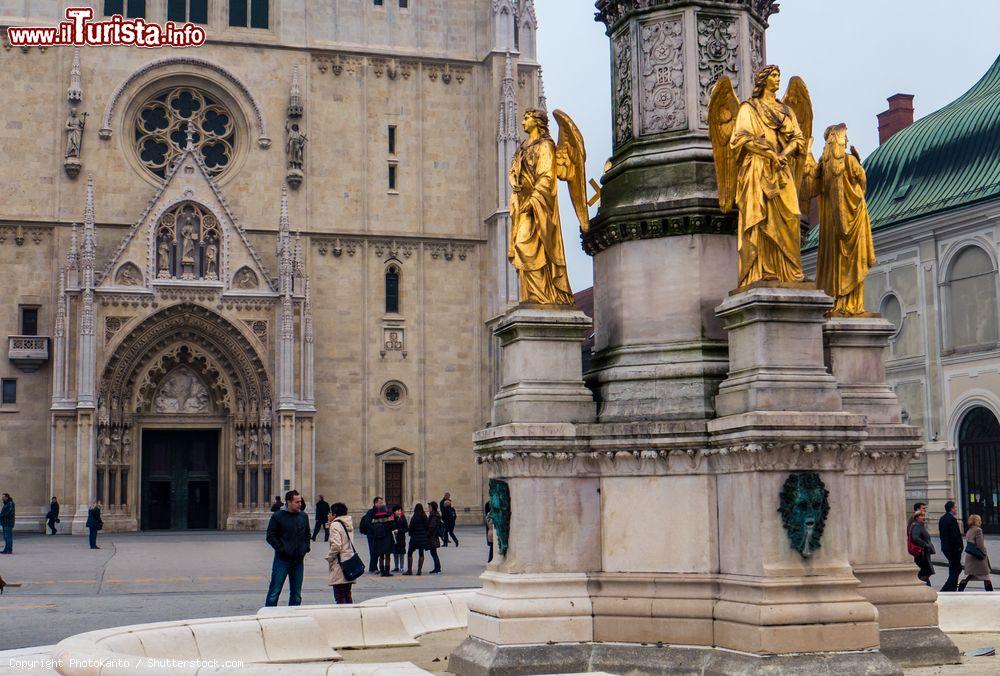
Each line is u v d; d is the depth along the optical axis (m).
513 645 11.45
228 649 12.94
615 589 11.72
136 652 11.85
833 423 10.87
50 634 19.25
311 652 13.46
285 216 61.25
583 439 11.89
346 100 64.50
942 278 50.16
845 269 13.59
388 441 63.06
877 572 12.82
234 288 60.38
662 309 12.56
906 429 13.11
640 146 13.12
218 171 62.88
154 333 59.44
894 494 13.09
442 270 64.81
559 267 12.41
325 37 64.69
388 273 64.25
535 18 65.69
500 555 12.16
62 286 58.16
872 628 10.73
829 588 10.74
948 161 52.38
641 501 11.76
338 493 62.00
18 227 59.56
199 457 61.97
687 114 12.95
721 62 13.12
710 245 12.51
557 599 11.64
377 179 64.50
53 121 60.72
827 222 13.64
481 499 63.84
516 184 12.60
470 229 65.38
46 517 57.84
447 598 16.14
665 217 12.53
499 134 63.41
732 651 10.87
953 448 49.38
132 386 59.66
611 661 11.37
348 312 63.25
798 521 10.76
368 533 33.72
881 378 13.51
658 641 11.41
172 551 43.81
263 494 59.97
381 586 29.42
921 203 51.91
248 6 64.06
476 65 66.31
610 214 12.93
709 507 11.48
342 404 62.56
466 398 64.44
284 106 63.81
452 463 63.75
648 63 13.22
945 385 49.84
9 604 24.77
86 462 56.91
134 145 62.22
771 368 11.07
